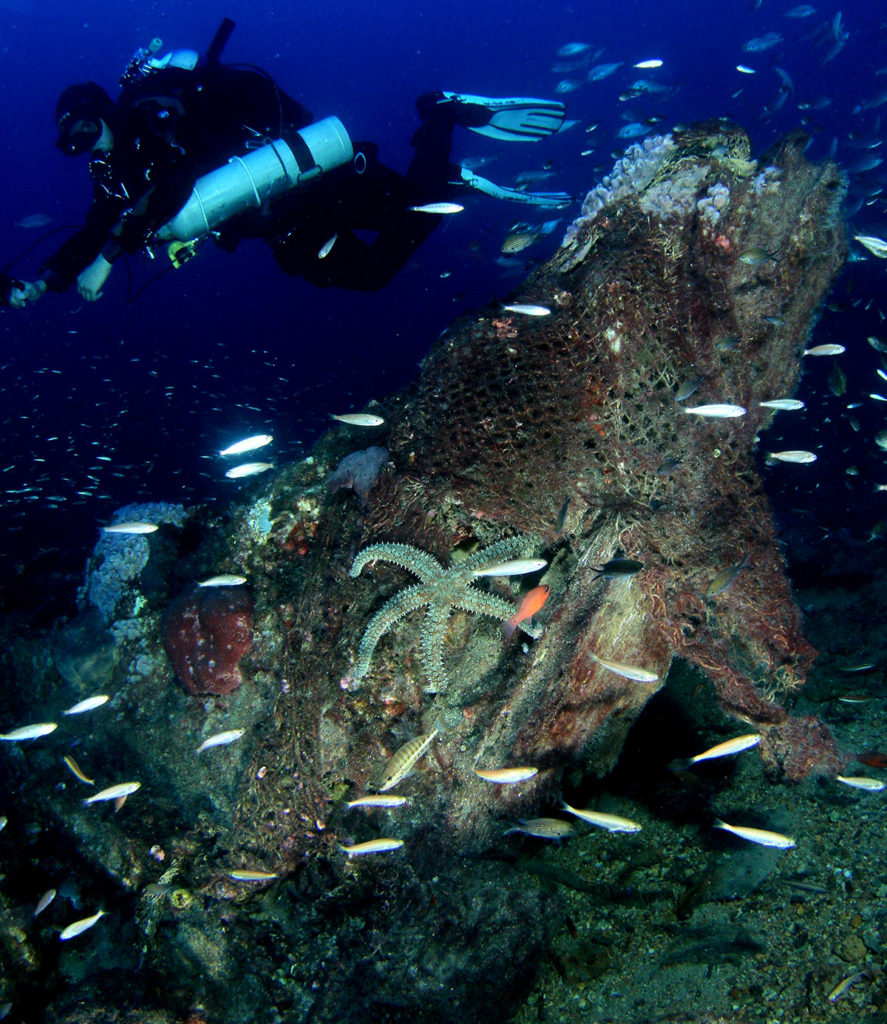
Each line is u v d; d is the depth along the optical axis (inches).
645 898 131.6
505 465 109.0
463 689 121.9
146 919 135.0
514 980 115.8
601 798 158.1
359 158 222.4
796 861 129.6
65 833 155.1
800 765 119.8
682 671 187.3
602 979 119.5
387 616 113.8
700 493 109.7
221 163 203.0
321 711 126.7
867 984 105.9
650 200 118.6
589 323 106.8
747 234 127.6
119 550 192.1
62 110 191.5
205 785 162.2
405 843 124.2
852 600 223.0
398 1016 112.0
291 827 134.0
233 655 161.5
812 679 189.2
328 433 177.0
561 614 114.8
